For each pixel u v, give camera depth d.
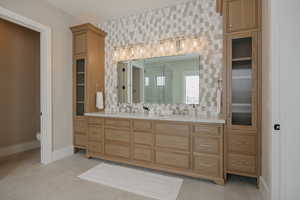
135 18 3.06
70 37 3.08
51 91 2.71
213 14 2.49
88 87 2.97
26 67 3.40
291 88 1.41
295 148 1.40
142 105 3.01
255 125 1.91
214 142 2.01
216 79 2.47
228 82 2.04
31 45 3.50
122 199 1.73
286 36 1.42
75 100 3.12
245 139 1.96
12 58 3.16
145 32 2.98
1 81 2.99
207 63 2.53
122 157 2.57
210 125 2.02
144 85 3.00
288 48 1.42
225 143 2.02
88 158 2.90
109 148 2.67
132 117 2.45
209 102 2.52
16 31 3.23
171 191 1.87
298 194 1.40
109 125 2.67
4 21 3.04
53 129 2.76
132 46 3.09
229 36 2.03
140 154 2.43
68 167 2.51
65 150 2.97
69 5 2.76
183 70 2.69
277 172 1.47
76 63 3.12
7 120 3.07
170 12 2.78
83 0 2.62
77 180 2.12
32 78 3.51
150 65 2.94
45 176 2.21
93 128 2.82
